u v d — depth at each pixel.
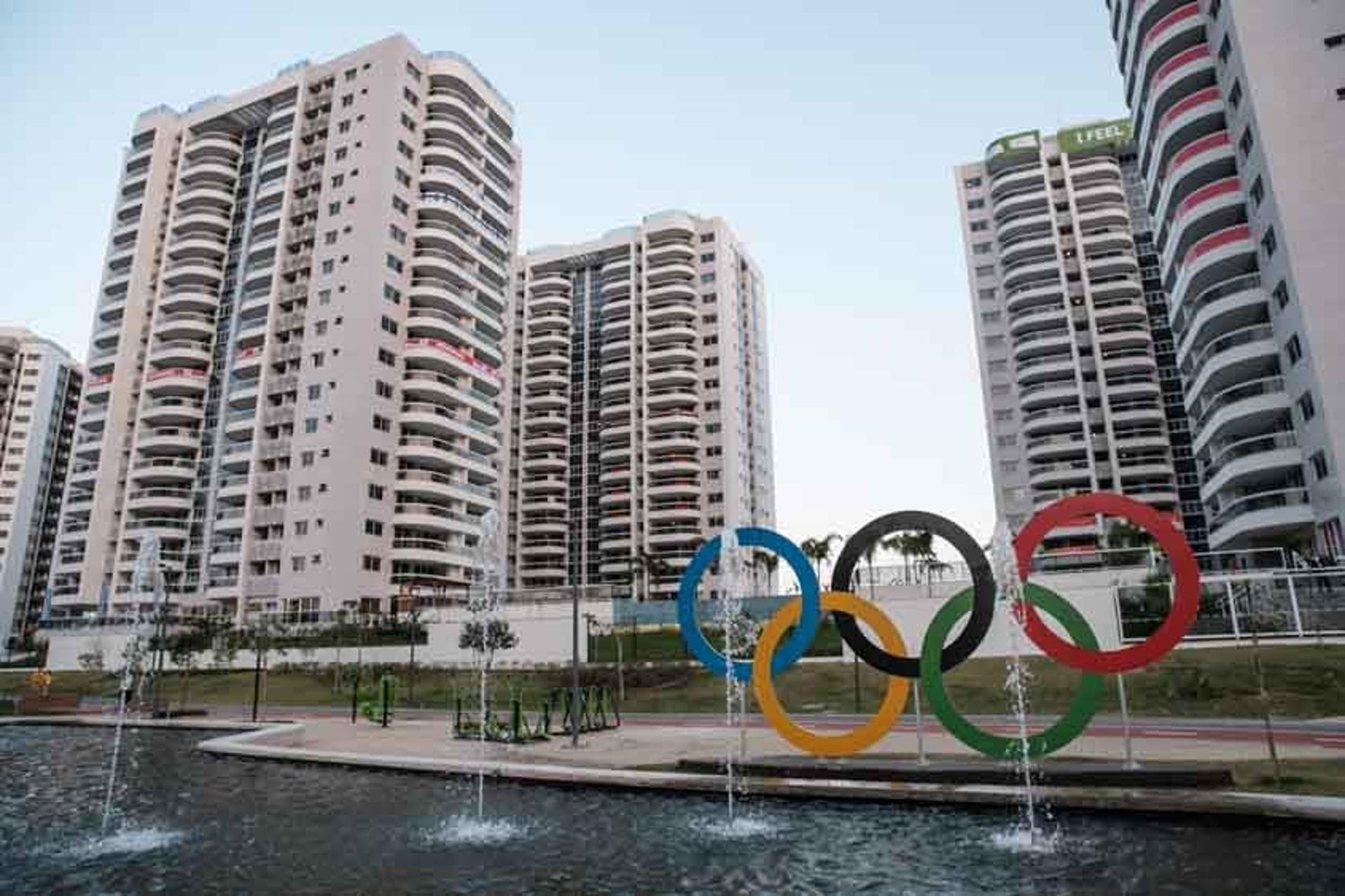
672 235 101.19
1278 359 42.09
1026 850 11.18
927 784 14.80
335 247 69.50
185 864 11.47
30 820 14.39
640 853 11.52
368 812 14.65
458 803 15.26
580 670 44.00
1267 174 40.16
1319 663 27.75
